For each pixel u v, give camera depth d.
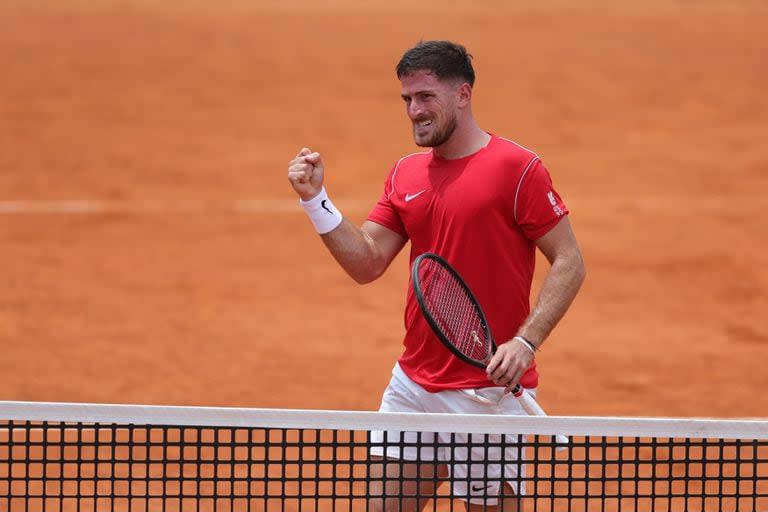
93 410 13.86
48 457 23.41
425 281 15.24
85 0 127.56
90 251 52.56
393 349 38.47
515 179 15.08
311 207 15.58
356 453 24.58
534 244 15.83
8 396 31.73
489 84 94.56
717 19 125.12
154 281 47.75
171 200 63.59
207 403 31.52
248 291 46.56
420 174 15.75
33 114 81.88
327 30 114.81
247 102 87.75
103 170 69.56
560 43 111.25
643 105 88.88
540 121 84.06
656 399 32.75
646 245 54.94
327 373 35.16
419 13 125.00
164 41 107.94
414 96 15.11
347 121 83.44
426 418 13.88
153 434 25.81
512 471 15.66
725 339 40.25
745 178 70.00
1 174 67.75
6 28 111.06
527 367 14.69
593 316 43.28
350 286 47.69
